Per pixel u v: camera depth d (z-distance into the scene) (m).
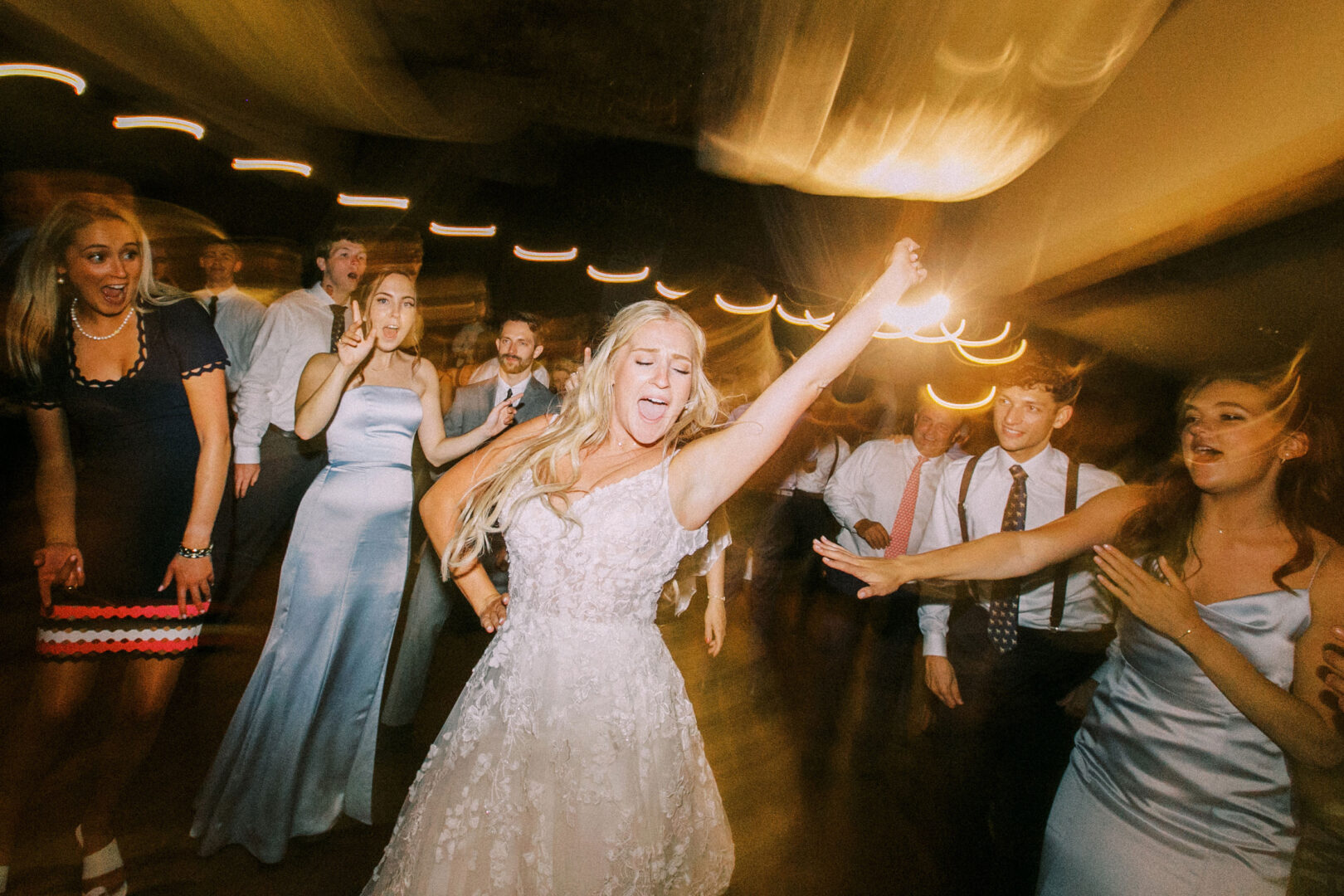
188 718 3.09
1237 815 1.57
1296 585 1.54
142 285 2.25
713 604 2.60
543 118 6.91
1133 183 3.60
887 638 3.43
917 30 3.62
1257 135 2.95
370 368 2.64
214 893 2.23
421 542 4.03
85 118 4.70
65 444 2.25
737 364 4.99
